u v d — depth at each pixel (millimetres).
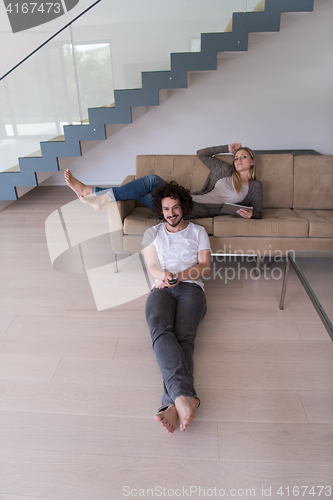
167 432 1375
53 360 1764
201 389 1562
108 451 1307
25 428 1406
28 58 3229
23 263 2771
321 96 4441
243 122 4656
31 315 2123
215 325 1988
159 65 3482
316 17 4109
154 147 4879
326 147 4688
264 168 2732
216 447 1310
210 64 3420
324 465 1238
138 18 3314
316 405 1472
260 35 3701
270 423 1396
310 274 1822
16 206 4215
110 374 1666
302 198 2742
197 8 3303
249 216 2434
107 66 3389
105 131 3611
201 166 2729
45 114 3426
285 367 1675
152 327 1635
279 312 2098
